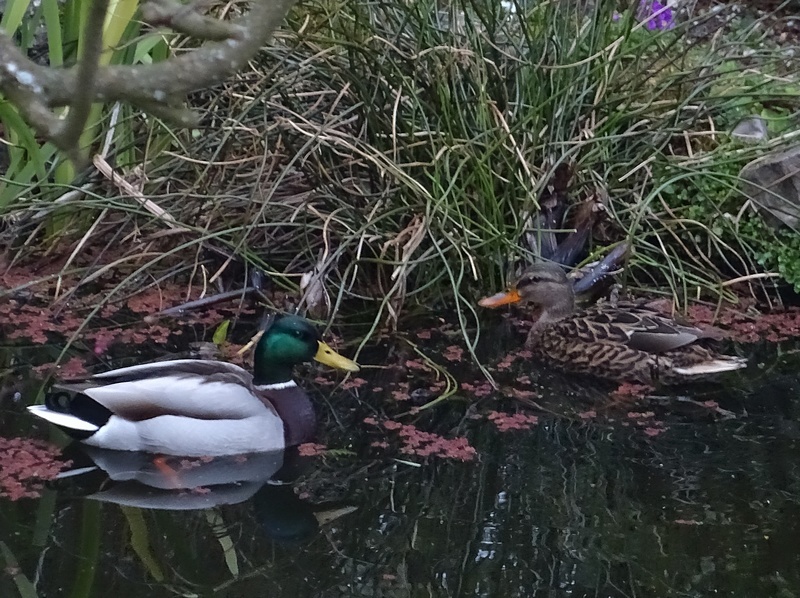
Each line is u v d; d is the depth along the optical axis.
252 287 1.95
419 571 1.20
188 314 1.90
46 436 1.47
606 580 1.18
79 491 1.34
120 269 2.01
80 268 1.92
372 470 1.42
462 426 1.54
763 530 1.28
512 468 1.42
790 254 2.00
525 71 2.06
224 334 1.79
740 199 2.07
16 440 1.46
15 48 0.53
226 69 0.53
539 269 1.83
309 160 2.01
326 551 1.24
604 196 2.00
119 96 0.52
